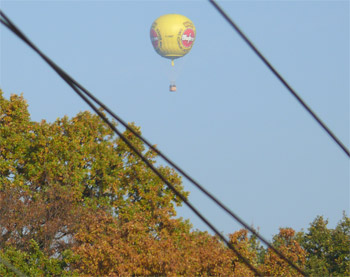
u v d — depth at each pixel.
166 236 170.75
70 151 189.12
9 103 193.12
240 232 175.38
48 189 181.00
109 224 177.75
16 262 163.25
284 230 195.75
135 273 156.25
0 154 189.00
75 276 163.38
